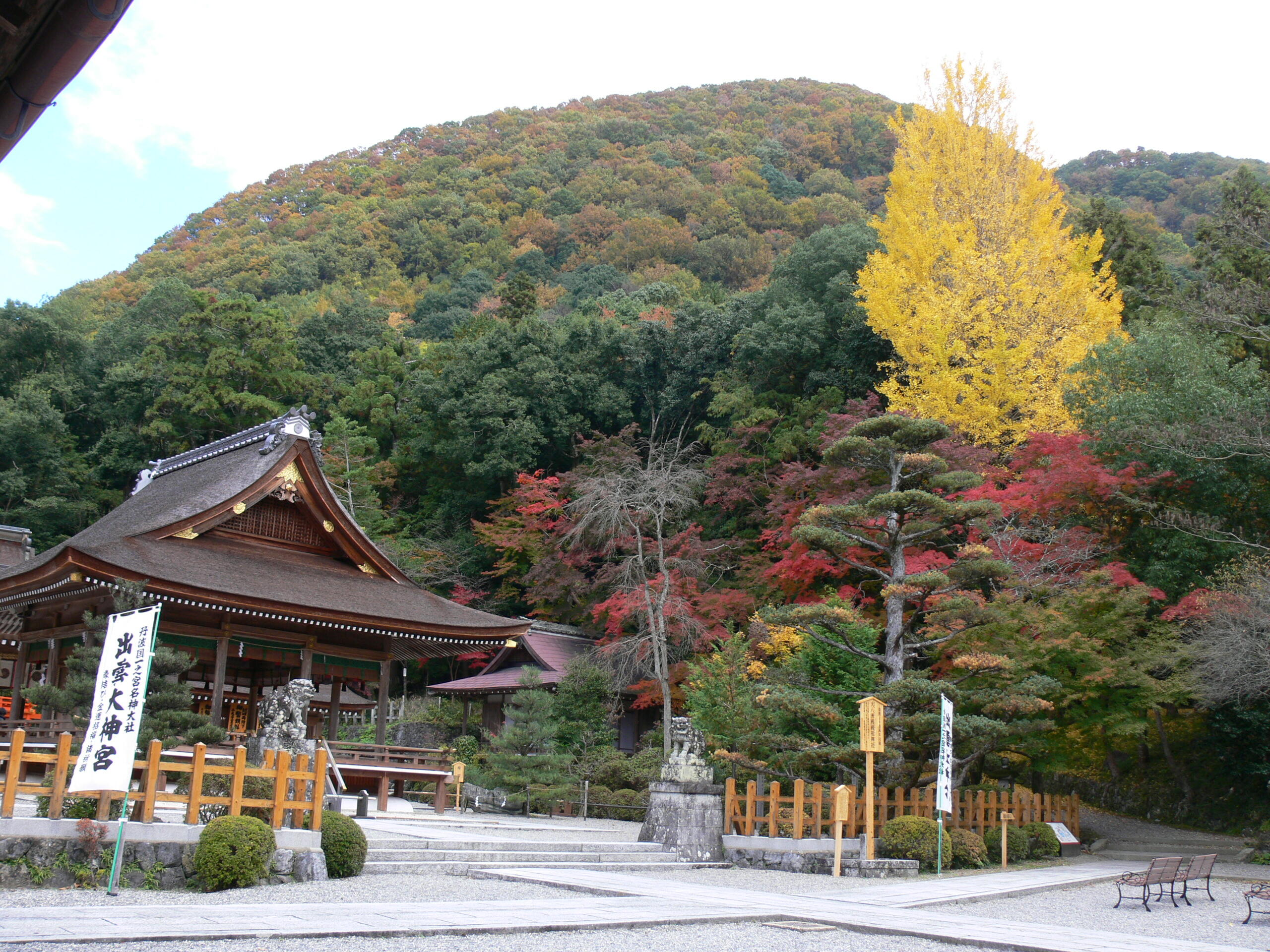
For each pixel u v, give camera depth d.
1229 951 8.27
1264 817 20.80
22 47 3.52
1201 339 25.14
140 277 86.38
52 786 9.64
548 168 105.06
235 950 6.45
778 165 103.38
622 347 45.06
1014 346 27.27
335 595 22.30
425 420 45.69
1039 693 16.11
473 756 29.06
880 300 29.12
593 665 28.86
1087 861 18.25
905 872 14.61
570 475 37.41
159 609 9.38
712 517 36.59
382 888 10.42
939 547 22.44
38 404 44.09
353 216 94.44
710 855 15.72
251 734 20.05
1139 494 22.09
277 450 23.72
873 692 17.53
